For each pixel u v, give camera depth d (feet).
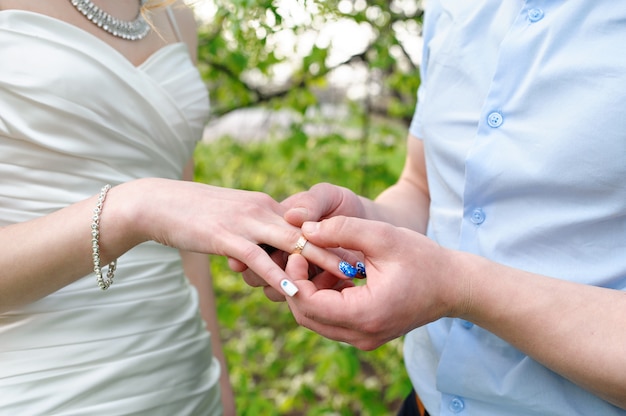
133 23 2.88
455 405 2.51
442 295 2.15
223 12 4.15
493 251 2.35
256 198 2.39
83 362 2.62
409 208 2.91
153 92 2.79
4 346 2.55
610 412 2.26
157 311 2.81
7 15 2.50
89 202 2.41
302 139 5.76
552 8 2.25
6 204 2.54
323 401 6.62
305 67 5.40
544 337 2.11
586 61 2.15
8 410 2.52
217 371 3.15
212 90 5.97
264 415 5.32
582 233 2.22
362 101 6.41
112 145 2.69
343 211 2.63
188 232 2.31
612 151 2.11
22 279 2.41
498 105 2.31
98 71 2.61
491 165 2.30
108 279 2.51
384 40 5.38
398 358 5.75
